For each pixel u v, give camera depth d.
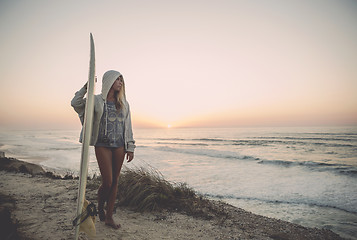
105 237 2.33
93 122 2.33
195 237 2.66
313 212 5.53
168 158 18.56
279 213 5.43
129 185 3.90
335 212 5.53
